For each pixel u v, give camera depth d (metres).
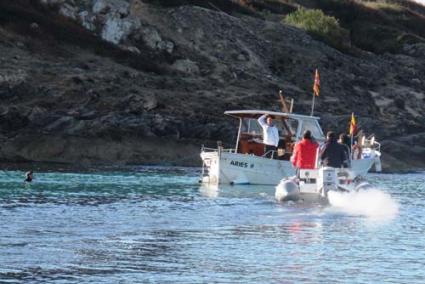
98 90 126.00
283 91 153.50
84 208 61.66
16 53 132.88
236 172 87.69
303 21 193.88
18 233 49.12
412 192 85.06
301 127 90.62
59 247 45.06
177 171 103.38
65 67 132.50
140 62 144.62
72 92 123.88
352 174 70.12
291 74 167.50
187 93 137.50
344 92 168.12
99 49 143.62
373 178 107.56
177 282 37.72
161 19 165.88
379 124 142.00
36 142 111.12
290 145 90.69
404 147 136.00
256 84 152.50
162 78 141.00
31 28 140.38
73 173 93.94
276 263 42.00
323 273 39.94
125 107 123.69
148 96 127.25
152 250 44.94
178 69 150.12
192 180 90.81
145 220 56.03
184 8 171.75
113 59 142.88
